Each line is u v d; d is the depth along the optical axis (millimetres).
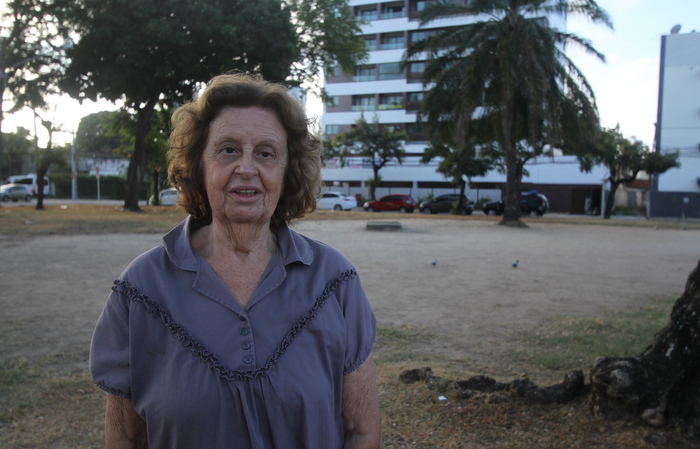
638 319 6672
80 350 5027
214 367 1394
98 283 8320
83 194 58250
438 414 3514
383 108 61906
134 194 27844
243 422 1389
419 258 12594
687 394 3119
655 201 45812
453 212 41375
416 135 60156
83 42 23219
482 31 22500
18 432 3299
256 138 1536
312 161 1720
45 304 6867
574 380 3652
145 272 1509
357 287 1623
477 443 3115
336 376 1536
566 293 8531
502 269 11055
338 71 63312
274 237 1669
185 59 22672
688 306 3203
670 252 15109
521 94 23656
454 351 5309
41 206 29359
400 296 8055
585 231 23188
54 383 4113
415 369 4266
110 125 33219
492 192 54969
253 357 1420
